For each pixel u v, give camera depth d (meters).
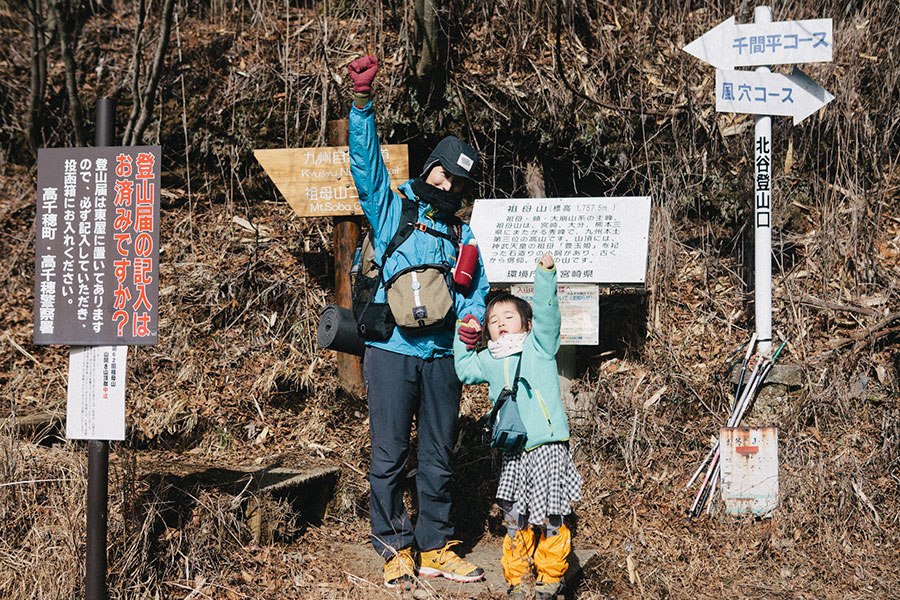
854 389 4.85
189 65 6.00
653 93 5.96
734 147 5.96
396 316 3.32
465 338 3.29
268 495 3.74
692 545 4.12
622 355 5.28
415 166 5.70
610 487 4.54
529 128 5.59
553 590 3.21
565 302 4.54
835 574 3.89
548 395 3.32
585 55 5.98
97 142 2.94
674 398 4.95
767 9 4.52
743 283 5.59
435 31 5.24
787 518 4.25
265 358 5.07
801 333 5.21
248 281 5.34
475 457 4.64
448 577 3.49
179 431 4.48
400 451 3.43
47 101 6.04
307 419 4.82
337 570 3.64
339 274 4.82
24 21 6.47
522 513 3.28
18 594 2.99
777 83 4.55
